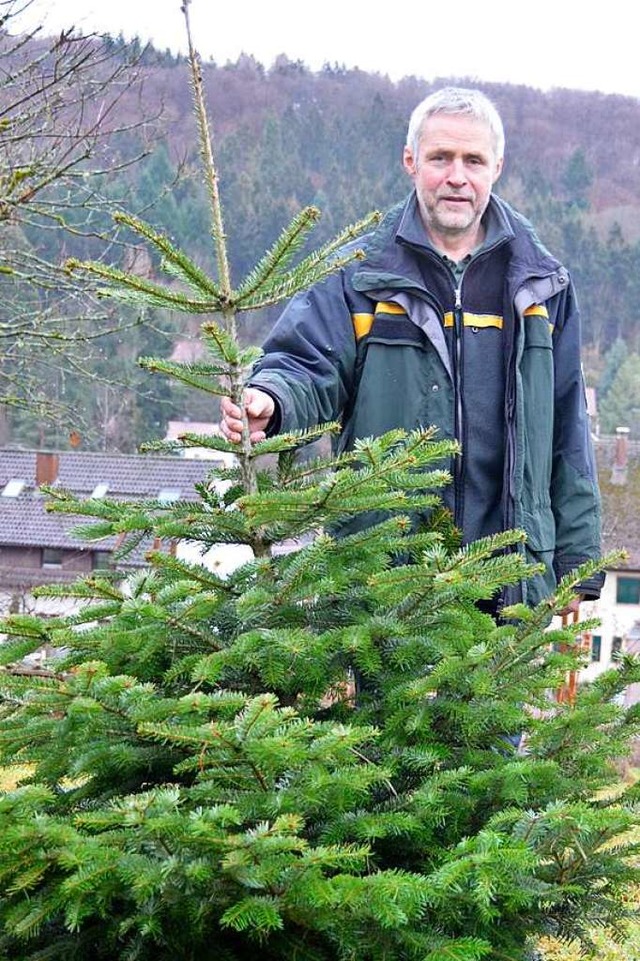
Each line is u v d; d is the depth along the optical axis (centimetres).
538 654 259
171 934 222
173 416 2559
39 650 279
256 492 261
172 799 198
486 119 340
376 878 198
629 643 2680
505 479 341
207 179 265
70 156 748
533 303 344
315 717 264
